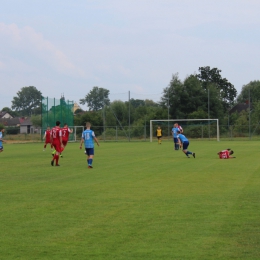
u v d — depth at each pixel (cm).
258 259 770
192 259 771
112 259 775
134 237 913
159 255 794
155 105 8406
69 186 1655
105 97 8094
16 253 818
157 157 3108
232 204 1245
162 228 981
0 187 1645
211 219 1060
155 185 1644
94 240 895
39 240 901
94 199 1357
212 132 7125
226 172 2056
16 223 1047
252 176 1888
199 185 1630
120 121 7675
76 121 7600
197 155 3234
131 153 3628
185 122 7681
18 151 4175
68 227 1004
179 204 1255
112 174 2041
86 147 2370
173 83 7794
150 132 6912
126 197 1384
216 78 10881
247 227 979
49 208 1223
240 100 12425
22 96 19250
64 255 802
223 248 831
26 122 13638
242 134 7056
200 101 7750
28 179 1892
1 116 17000
